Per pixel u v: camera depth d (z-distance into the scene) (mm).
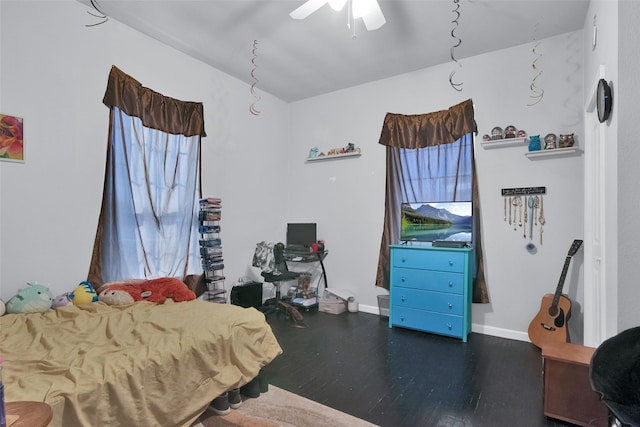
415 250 3398
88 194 2715
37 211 2432
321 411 1973
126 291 2637
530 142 3094
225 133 3908
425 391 2207
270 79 4078
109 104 2830
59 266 2545
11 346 1754
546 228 3096
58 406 1276
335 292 4203
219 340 1927
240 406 2018
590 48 2498
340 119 4398
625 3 1493
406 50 3346
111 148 2854
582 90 2947
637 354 827
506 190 3266
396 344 3045
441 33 3023
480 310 3385
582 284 2924
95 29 2744
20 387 1330
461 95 3529
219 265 3613
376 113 4105
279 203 4703
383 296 3951
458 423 1862
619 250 1468
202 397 1781
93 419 1367
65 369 1465
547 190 3092
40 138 2439
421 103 3781
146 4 2654
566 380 1836
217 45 3287
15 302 2203
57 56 2527
